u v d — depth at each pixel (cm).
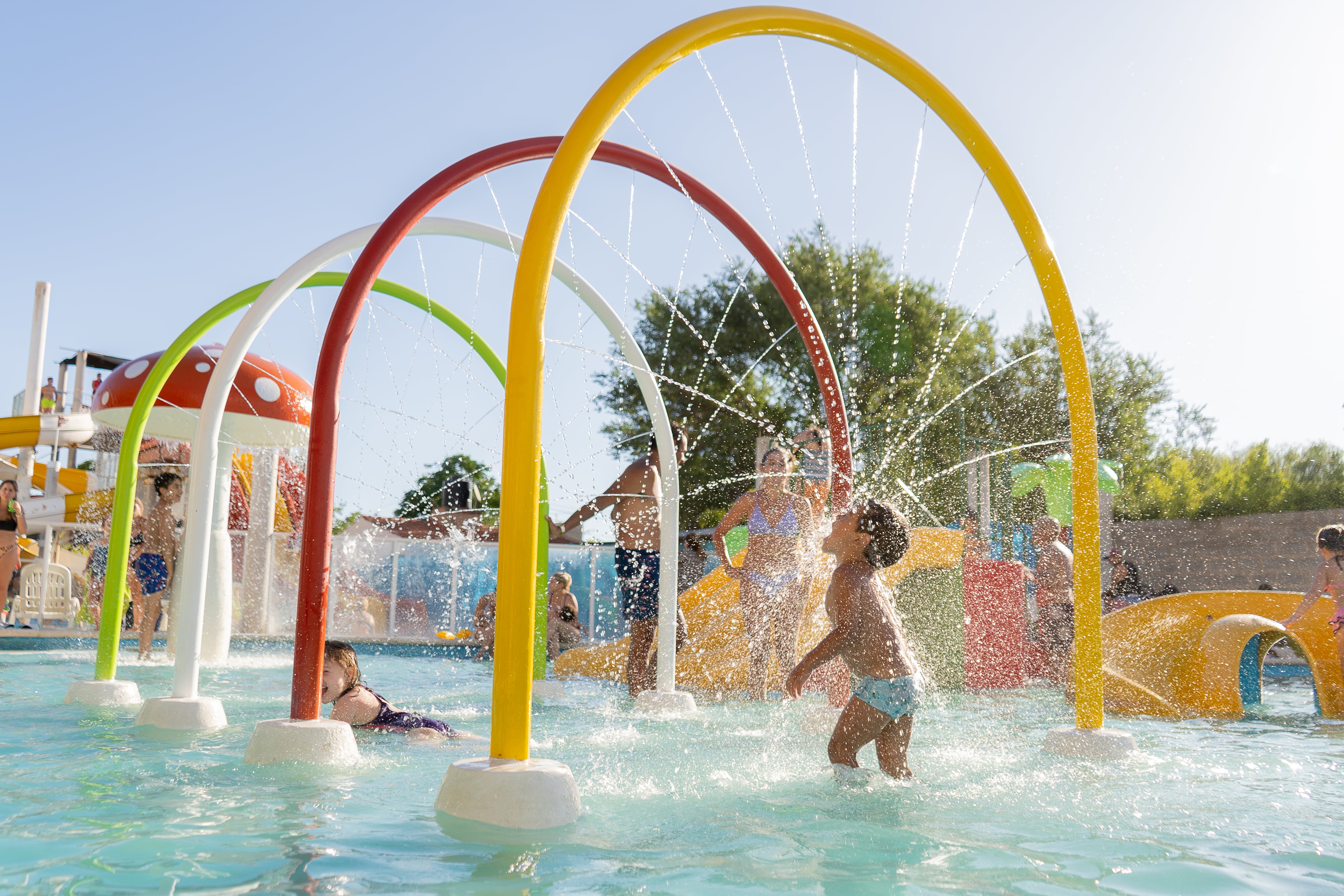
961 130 358
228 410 744
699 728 397
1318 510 1205
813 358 478
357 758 297
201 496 388
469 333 531
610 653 695
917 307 1691
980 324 1494
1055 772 295
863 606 300
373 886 159
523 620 230
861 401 1598
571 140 254
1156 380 1318
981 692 594
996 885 167
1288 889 167
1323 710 489
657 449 514
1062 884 168
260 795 237
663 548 492
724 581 709
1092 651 348
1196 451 1356
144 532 722
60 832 191
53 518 1166
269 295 395
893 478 954
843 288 1784
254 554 947
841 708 417
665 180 459
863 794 254
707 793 254
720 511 1811
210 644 662
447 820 211
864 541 313
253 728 366
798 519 532
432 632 998
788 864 180
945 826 215
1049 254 360
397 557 1002
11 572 995
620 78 267
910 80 353
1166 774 292
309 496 310
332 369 319
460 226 448
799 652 544
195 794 236
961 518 899
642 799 243
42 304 1595
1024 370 1451
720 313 1903
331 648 379
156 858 172
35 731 350
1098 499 358
